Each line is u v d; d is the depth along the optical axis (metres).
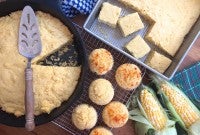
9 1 0.72
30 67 0.70
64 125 0.81
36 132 0.81
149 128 0.81
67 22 0.73
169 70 0.81
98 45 0.82
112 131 0.83
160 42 0.82
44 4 0.73
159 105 0.82
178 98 0.81
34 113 0.73
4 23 0.73
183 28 0.83
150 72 0.82
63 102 0.74
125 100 0.82
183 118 0.82
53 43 0.73
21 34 0.70
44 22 0.74
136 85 0.78
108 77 0.82
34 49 0.71
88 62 0.78
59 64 0.75
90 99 0.79
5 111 0.74
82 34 0.81
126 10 0.83
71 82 0.74
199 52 0.84
